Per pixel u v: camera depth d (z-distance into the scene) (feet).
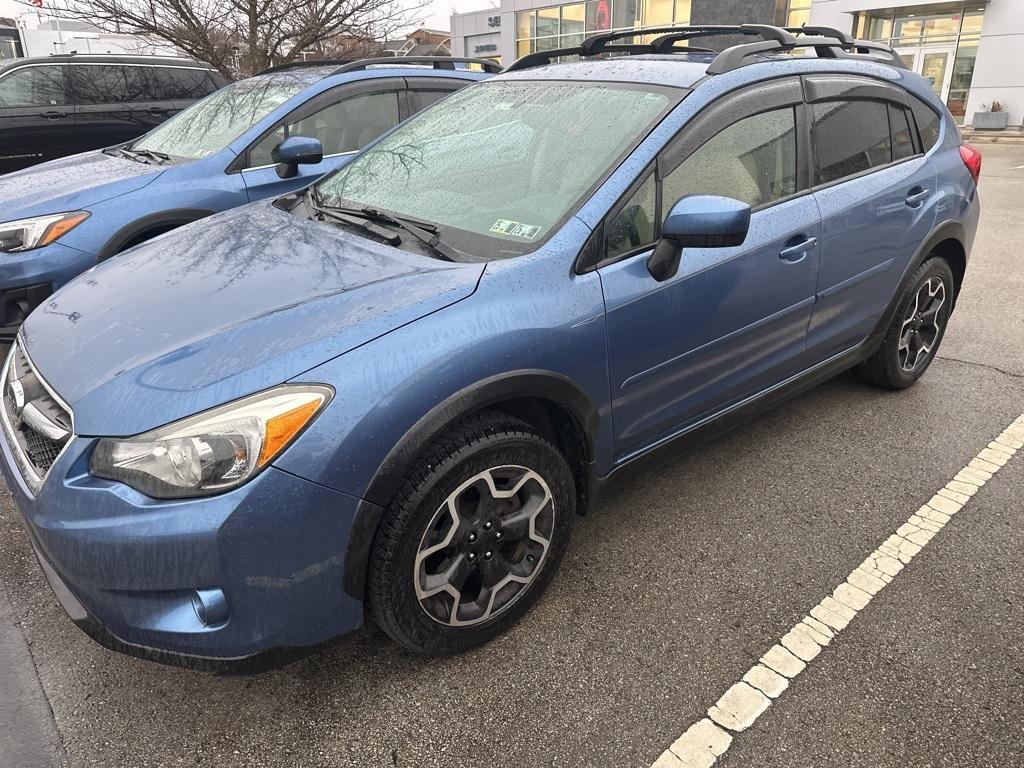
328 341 6.16
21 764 6.28
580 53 11.75
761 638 7.64
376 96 16.48
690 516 9.70
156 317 6.88
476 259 7.38
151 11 27.86
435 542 6.75
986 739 6.48
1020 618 7.87
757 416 10.18
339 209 9.07
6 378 7.36
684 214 7.27
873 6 66.90
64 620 7.95
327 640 6.40
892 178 10.96
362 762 6.33
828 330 10.56
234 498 5.63
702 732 6.57
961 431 11.76
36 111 24.09
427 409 6.24
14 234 12.36
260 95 16.16
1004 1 62.64
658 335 8.02
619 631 7.73
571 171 8.19
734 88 8.88
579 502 8.32
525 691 7.01
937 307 12.78
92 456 5.85
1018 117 64.54
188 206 13.75
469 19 105.81
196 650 5.90
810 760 6.30
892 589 8.32
